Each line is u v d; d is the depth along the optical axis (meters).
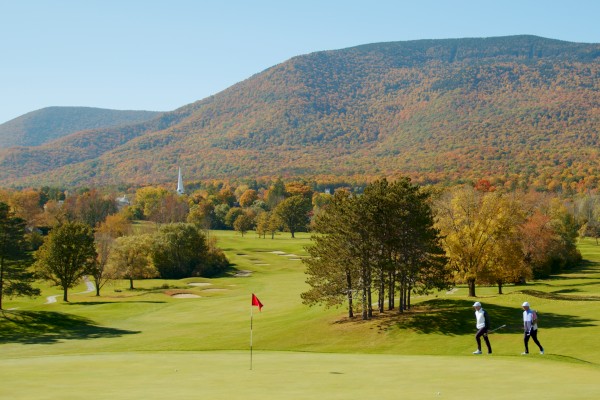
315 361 27.31
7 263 71.06
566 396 17.66
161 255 112.56
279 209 186.12
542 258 84.38
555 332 38.16
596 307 47.22
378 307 54.62
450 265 64.94
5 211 72.38
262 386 20.02
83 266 86.62
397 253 51.84
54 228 88.31
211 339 48.97
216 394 18.47
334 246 49.50
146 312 70.56
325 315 55.06
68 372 23.53
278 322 55.41
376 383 20.50
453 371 23.19
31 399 17.62
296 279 105.94
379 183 51.56
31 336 53.03
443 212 66.69
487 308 46.91
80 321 61.66
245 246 155.75
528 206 106.81
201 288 96.88
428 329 42.34
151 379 21.64
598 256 125.38
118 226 154.00
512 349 35.00
